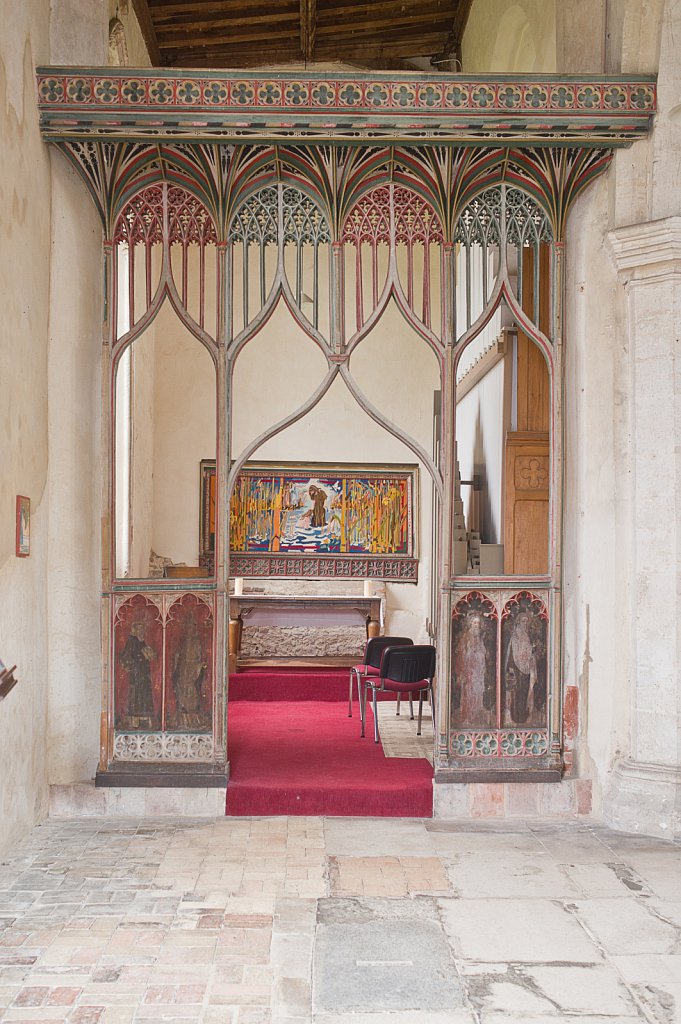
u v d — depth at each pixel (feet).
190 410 41.63
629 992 12.39
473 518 38.40
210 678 21.39
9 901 15.43
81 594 21.26
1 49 17.63
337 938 14.06
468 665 21.47
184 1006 11.89
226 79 20.02
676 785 19.76
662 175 20.59
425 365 41.93
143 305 39.19
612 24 21.49
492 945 13.87
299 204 21.66
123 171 21.08
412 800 20.98
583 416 21.59
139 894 15.81
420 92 20.18
